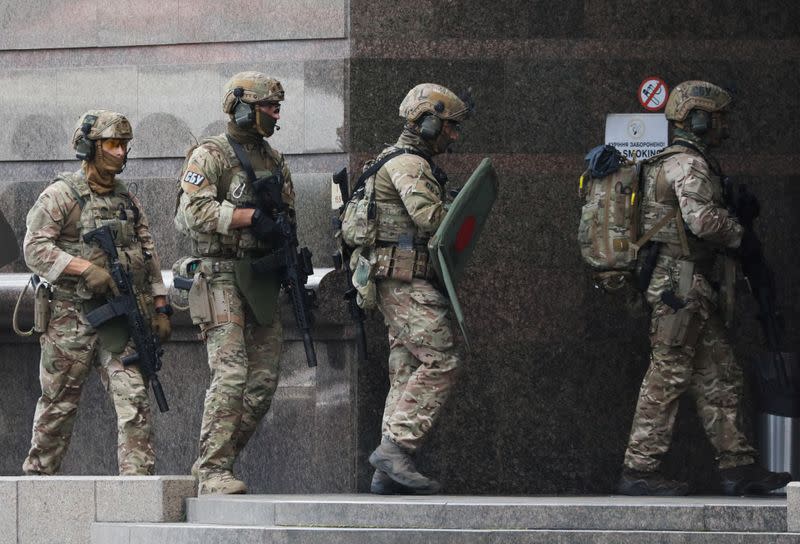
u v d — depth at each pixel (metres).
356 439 32.19
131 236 30.27
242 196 29.25
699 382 30.05
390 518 24.19
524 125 32.97
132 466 29.22
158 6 34.25
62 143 34.88
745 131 33.34
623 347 32.84
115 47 34.59
